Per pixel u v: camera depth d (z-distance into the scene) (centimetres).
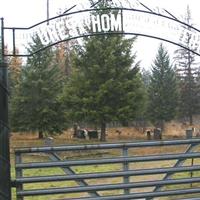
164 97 7550
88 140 5512
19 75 5441
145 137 6456
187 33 896
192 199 888
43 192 784
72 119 4997
